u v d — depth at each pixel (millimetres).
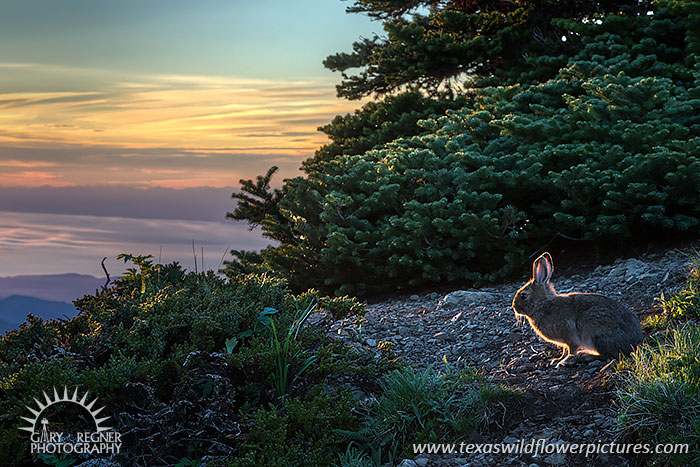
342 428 5082
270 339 5586
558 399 5051
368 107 18016
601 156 9633
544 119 10852
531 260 10211
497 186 10164
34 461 4660
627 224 9141
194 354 5168
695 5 12031
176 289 6629
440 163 10523
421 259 10336
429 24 18344
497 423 4930
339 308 7227
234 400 5195
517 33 16125
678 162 8703
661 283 7359
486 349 6793
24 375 4844
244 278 7582
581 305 5656
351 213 11148
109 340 5445
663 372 4754
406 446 4902
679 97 10352
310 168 14383
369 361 5953
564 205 9430
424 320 8133
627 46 13656
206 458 4719
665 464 4137
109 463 4520
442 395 5246
